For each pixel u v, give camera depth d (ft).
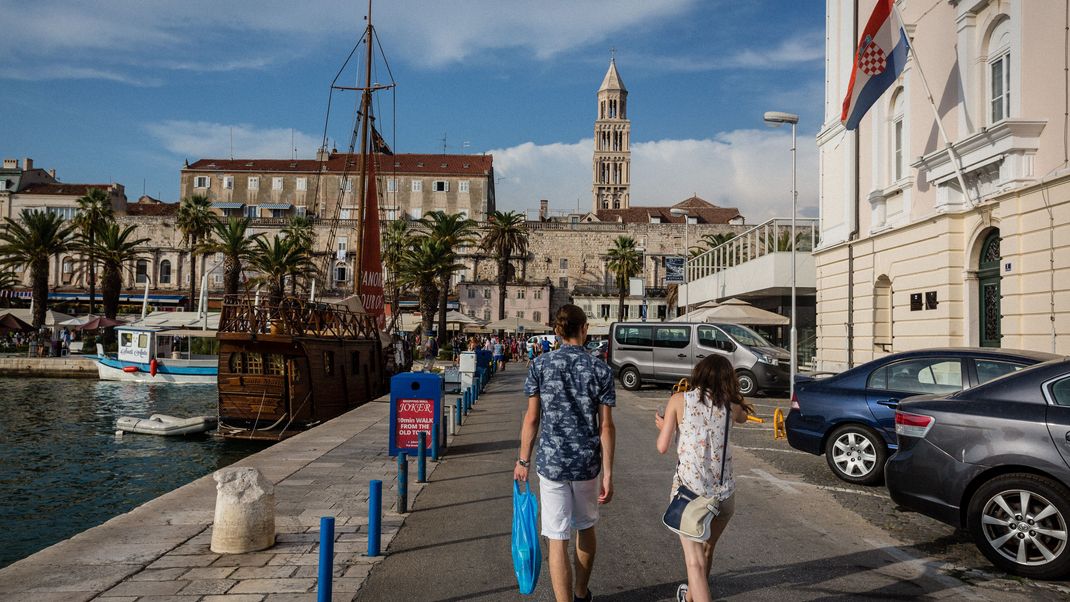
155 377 134.21
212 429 78.43
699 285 160.56
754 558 20.51
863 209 73.31
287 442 43.68
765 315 95.35
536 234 283.18
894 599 17.43
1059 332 42.06
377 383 96.73
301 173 290.76
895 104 67.97
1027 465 19.27
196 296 248.11
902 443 22.39
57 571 18.72
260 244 173.78
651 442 43.65
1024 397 20.22
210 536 22.18
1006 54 50.21
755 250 115.75
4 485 53.21
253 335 70.18
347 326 88.12
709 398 15.71
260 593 17.39
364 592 17.72
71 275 244.83
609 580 18.56
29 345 167.94
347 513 25.81
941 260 56.08
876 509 26.86
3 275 203.41
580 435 15.06
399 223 233.76
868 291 70.64
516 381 106.32
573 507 15.19
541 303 257.34
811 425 32.81
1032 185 44.16
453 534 23.11
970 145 50.29
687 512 14.96
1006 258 47.01
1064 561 18.49
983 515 19.85
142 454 66.54
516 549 15.34
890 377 31.55
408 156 307.17
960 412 20.89
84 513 45.21
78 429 81.51
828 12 82.89
